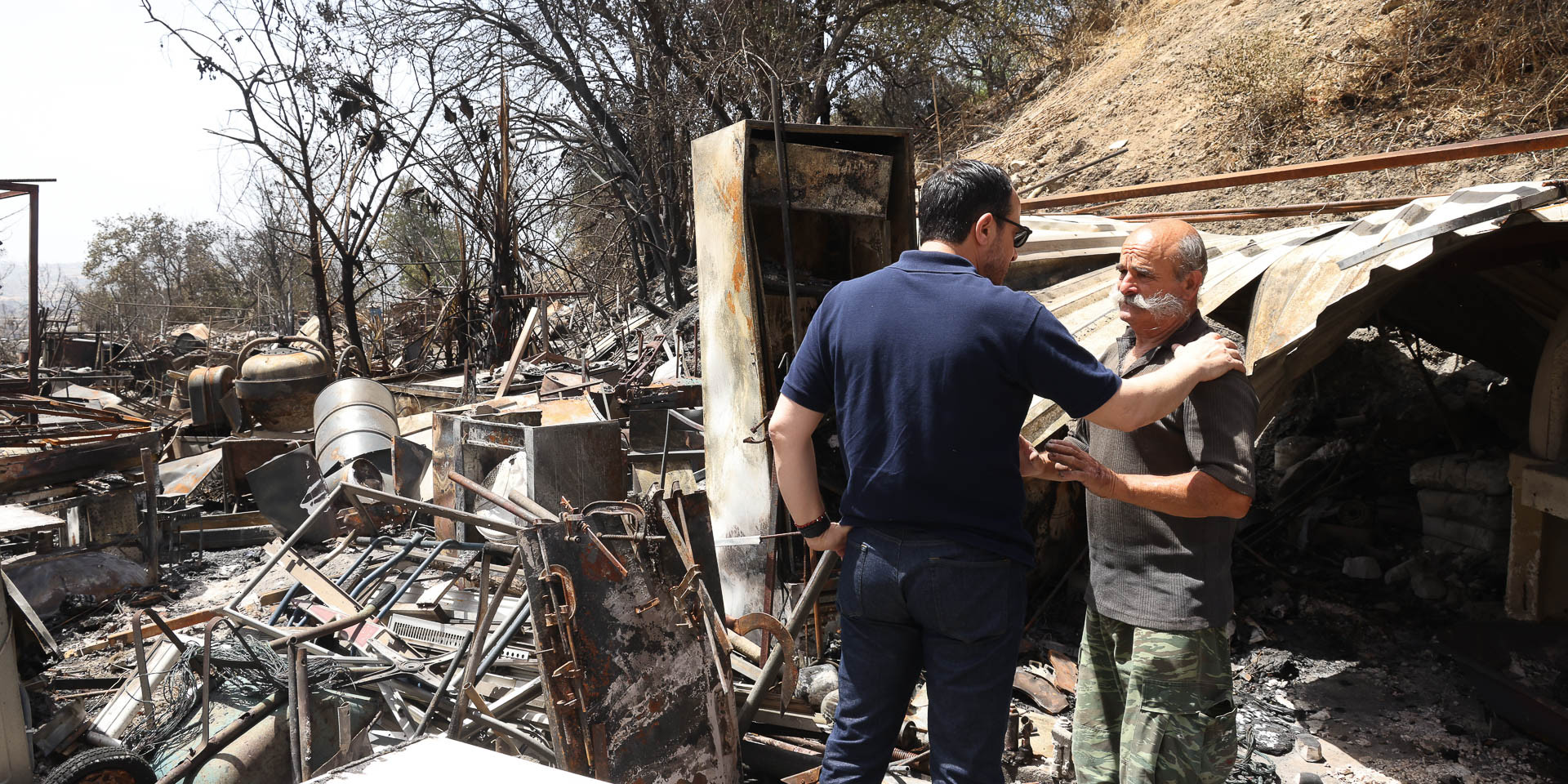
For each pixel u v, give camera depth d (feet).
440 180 51.01
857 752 6.91
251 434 30.48
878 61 61.16
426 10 50.67
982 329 6.36
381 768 3.68
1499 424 17.93
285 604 13.69
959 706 6.48
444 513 11.68
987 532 6.50
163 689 13.37
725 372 14.87
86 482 20.33
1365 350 21.88
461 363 50.88
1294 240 15.26
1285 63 32.83
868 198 14.55
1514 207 10.62
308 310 90.27
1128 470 8.46
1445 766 11.78
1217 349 7.29
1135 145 37.68
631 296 61.16
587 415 21.90
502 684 12.43
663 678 9.85
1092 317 16.40
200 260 121.70
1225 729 8.29
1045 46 58.85
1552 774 11.51
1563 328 13.71
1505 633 13.39
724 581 15.07
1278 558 18.13
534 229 56.39
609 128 53.98
